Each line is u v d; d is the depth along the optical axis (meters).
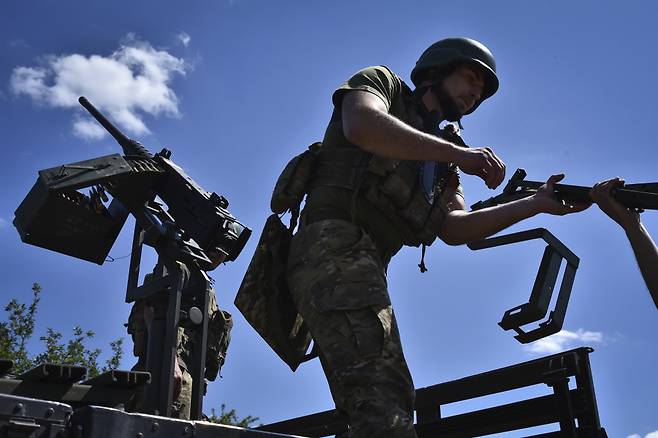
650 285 2.66
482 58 2.92
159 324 3.38
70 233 3.70
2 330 12.43
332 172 2.66
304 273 2.51
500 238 3.06
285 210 2.76
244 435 2.31
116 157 3.66
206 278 3.46
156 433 2.11
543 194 2.95
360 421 2.25
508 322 2.85
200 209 3.60
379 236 2.71
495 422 3.18
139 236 3.67
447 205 3.10
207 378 4.64
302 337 2.82
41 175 3.55
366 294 2.39
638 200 2.67
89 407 1.99
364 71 2.64
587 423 2.90
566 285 2.88
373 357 2.31
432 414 3.48
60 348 12.62
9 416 1.90
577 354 2.99
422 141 2.44
